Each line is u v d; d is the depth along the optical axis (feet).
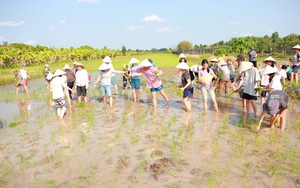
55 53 182.70
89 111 31.99
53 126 26.78
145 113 30.04
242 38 131.13
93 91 47.78
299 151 18.30
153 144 20.57
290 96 35.81
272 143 19.88
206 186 14.46
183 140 21.11
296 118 26.20
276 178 15.03
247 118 26.63
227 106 32.14
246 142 20.18
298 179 14.87
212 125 24.70
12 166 18.06
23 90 55.93
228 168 16.25
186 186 14.55
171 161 17.52
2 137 24.12
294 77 45.24
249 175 15.42
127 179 15.58
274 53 151.84
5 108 37.27
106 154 19.16
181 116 28.25
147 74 31.48
